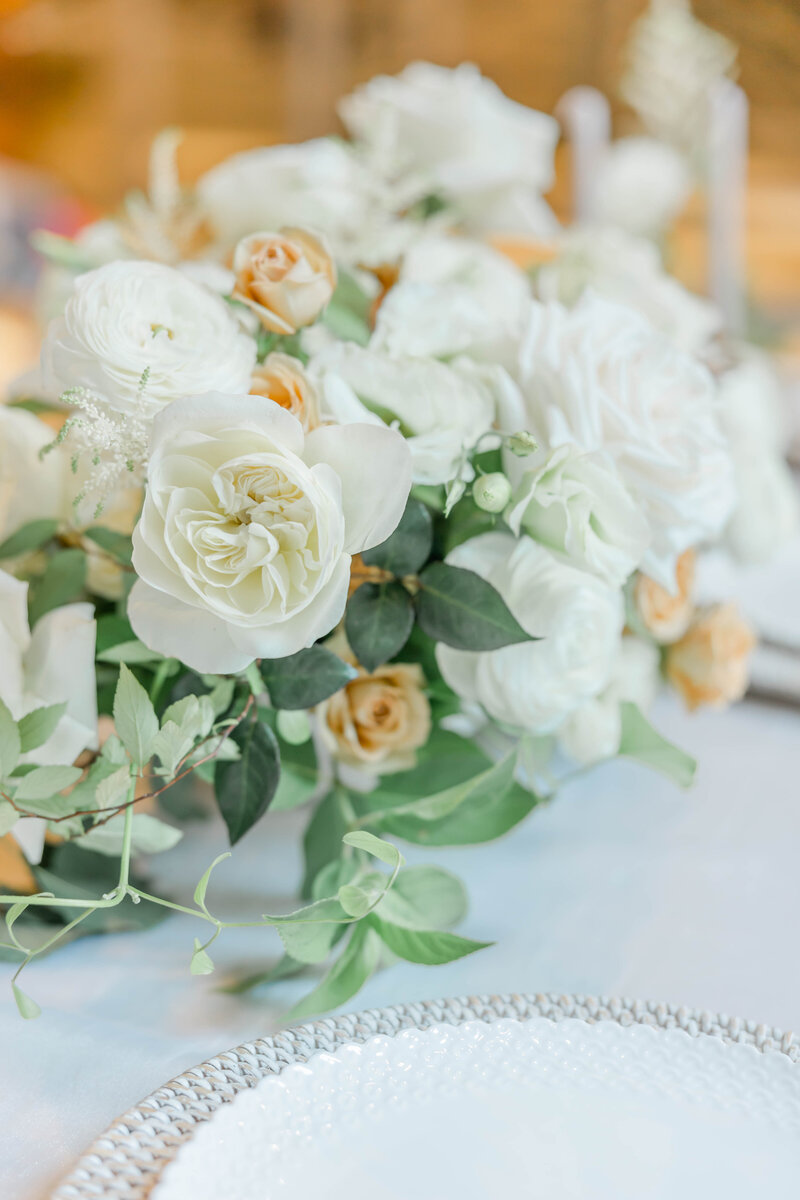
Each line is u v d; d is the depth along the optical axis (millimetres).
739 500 979
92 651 736
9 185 2920
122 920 780
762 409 1021
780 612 1070
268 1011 736
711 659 889
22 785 700
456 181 1049
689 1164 618
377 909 731
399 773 797
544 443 758
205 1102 637
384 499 677
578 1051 653
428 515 741
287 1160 612
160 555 674
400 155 1019
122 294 727
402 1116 629
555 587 744
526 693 750
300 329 767
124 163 4816
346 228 953
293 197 949
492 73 4078
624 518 737
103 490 721
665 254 1556
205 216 986
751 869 843
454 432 744
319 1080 635
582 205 1623
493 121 1056
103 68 4727
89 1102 683
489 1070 646
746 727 1014
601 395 763
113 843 742
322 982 723
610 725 835
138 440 707
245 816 738
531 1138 625
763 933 788
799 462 1487
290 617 673
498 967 762
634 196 1507
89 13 4652
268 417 665
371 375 748
